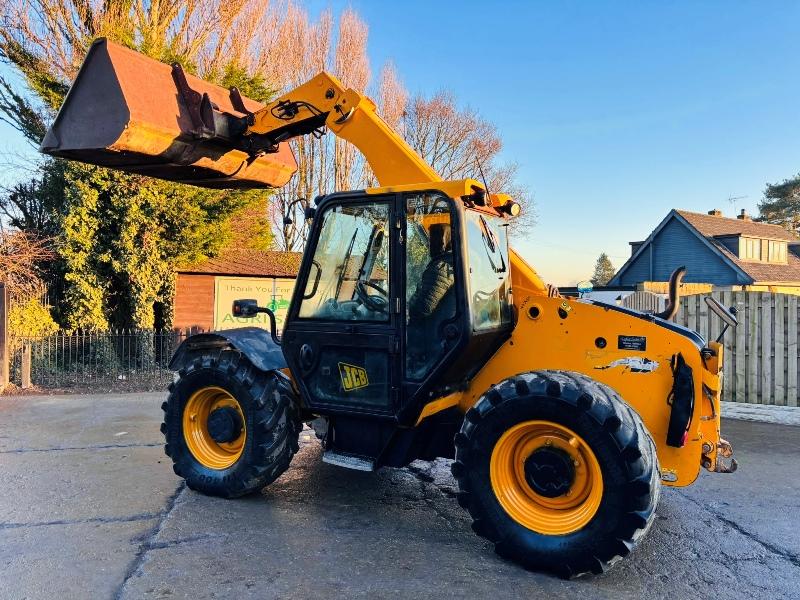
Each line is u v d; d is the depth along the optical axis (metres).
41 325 10.28
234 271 13.19
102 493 4.37
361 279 3.80
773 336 7.94
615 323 3.59
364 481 4.73
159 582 3.03
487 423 3.30
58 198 11.47
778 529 3.85
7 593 2.90
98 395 8.71
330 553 3.40
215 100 4.55
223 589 2.96
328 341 3.88
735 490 4.62
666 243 28.66
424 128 27.47
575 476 3.20
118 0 11.54
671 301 3.93
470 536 3.68
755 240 27.19
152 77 4.12
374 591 2.96
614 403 3.08
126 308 11.70
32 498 4.25
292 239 17.70
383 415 3.69
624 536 2.96
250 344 4.27
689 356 3.42
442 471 5.02
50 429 6.48
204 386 4.38
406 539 3.62
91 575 3.09
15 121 11.55
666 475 3.49
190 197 11.24
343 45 21.81
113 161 4.36
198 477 4.32
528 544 3.16
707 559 3.40
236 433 4.31
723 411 7.52
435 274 3.57
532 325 3.81
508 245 4.19
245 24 15.01
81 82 4.03
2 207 12.05
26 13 10.87
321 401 3.94
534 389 3.19
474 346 3.54
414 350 3.60
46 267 11.02
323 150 22.62
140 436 6.16
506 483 3.32
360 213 3.80
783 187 41.44
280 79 18.36
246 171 4.90
